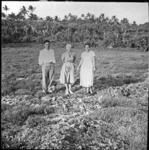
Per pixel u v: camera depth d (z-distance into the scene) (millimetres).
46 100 3596
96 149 2893
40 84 3736
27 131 3061
